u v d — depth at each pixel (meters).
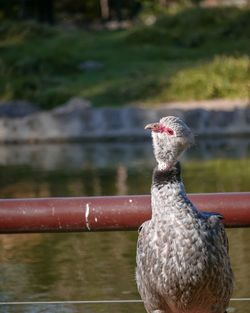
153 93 24.50
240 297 6.76
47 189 12.61
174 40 31.47
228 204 5.13
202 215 4.74
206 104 23.45
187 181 12.67
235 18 32.34
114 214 5.15
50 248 8.77
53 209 5.13
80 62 28.66
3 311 6.47
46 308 6.55
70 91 25.12
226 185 12.13
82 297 6.87
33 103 24.61
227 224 5.16
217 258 4.71
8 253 8.59
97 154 17.72
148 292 4.82
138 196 5.16
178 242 4.64
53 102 24.55
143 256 4.75
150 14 43.75
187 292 4.71
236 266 7.68
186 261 4.64
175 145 4.66
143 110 21.38
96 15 49.47
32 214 5.12
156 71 26.86
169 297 4.75
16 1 43.38
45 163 16.23
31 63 27.95
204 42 30.91
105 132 21.19
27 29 33.19
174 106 23.30
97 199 5.15
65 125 21.33
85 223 5.13
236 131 20.80
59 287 7.21
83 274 7.62
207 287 4.72
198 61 27.72
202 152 17.00
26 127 21.39
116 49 30.56
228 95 24.12
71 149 19.20
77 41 31.91
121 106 23.44
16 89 25.39
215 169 14.06
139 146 19.31
